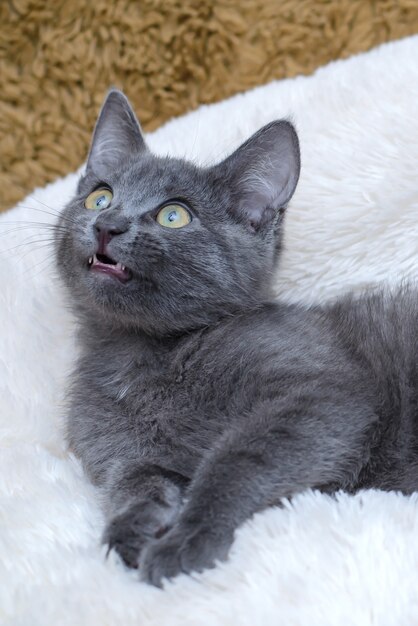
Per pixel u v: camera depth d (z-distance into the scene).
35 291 0.60
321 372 0.47
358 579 0.40
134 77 0.73
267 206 0.54
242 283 0.52
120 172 0.54
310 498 0.44
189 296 0.50
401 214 0.57
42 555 0.43
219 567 0.41
